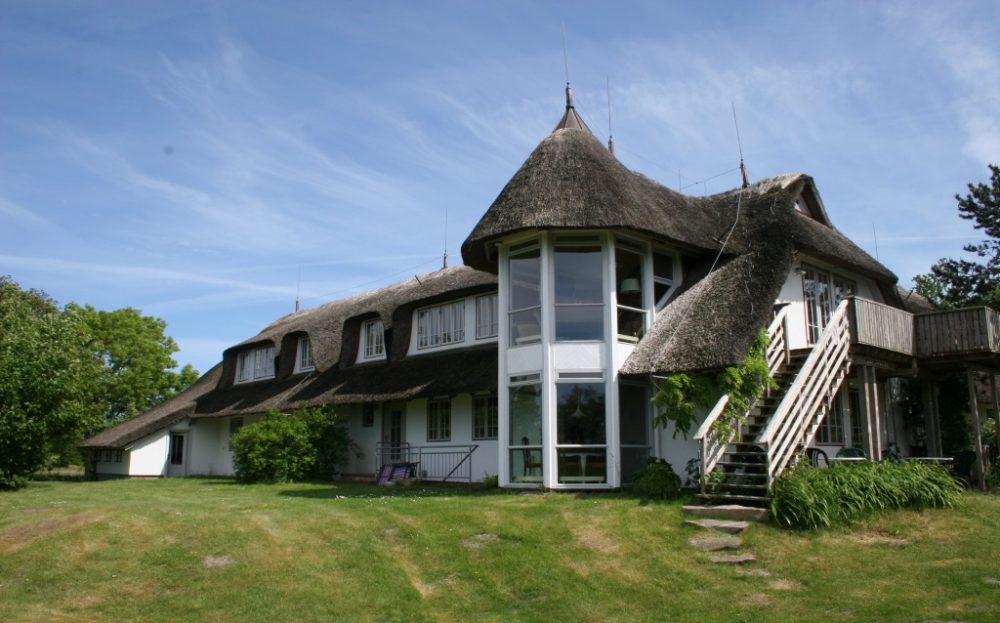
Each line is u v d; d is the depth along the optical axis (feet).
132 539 39.93
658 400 53.52
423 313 86.17
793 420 50.60
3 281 134.62
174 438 120.57
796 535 40.34
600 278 57.21
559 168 59.00
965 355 62.39
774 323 57.93
